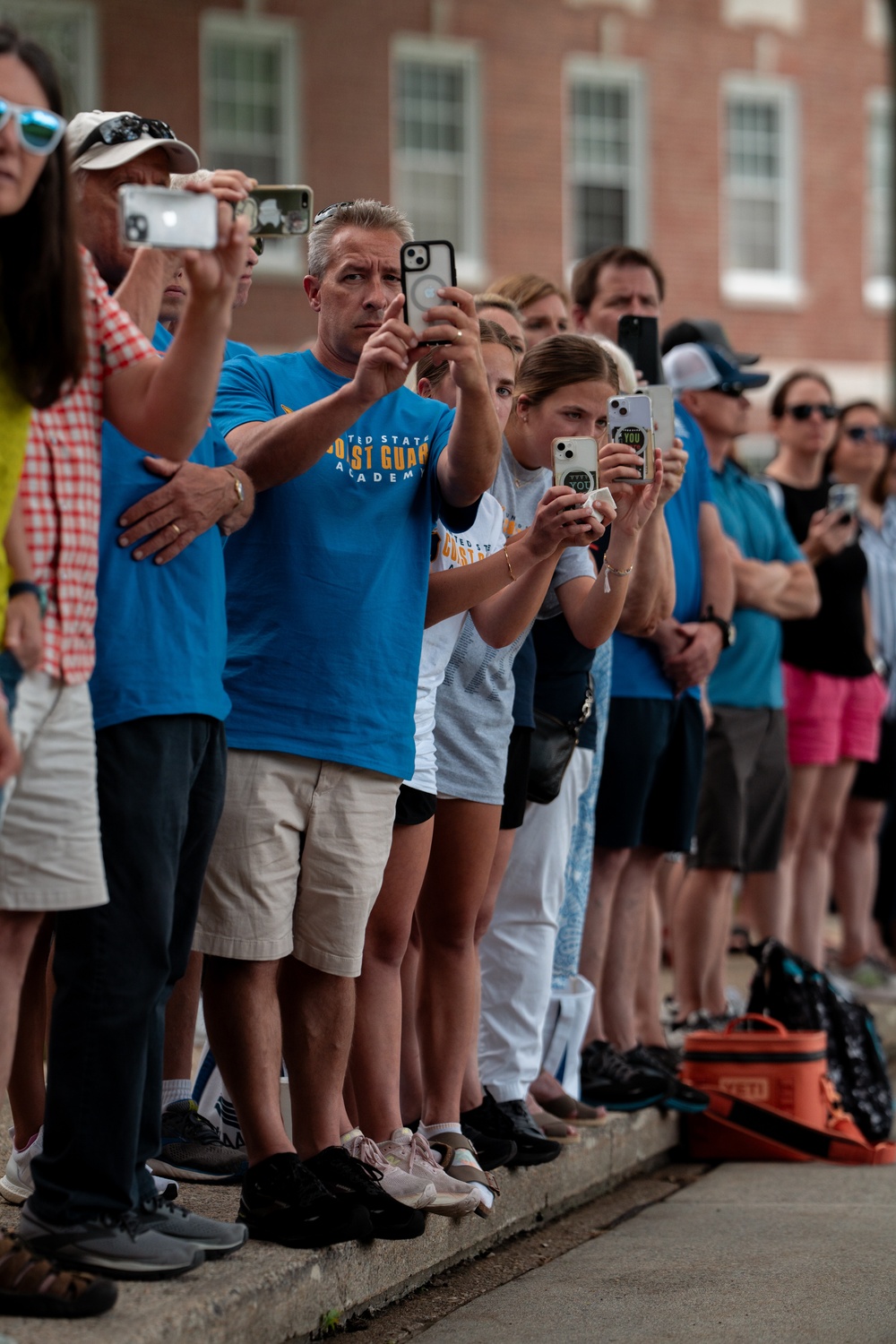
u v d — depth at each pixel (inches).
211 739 370.9
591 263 707.4
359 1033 442.3
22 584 320.2
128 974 352.2
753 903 802.2
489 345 520.7
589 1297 439.2
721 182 1899.6
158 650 356.8
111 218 383.9
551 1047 562.6
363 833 406.9
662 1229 521.3
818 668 815.7
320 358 434.3
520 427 518.3
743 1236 511.2
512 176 1795.0
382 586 410.6
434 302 382.6
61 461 332.5
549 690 518.0
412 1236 414.9
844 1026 685.9
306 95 1679.4
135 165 383.9
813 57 1941.4
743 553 739.4
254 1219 397.1
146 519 356.8
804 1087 645.3
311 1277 385.7
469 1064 504.4
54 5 1550.2
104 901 338.0
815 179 1951.3
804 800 812.0
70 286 313.0
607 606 498.6
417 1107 495.5
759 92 1929.1
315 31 1680.6
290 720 398.6
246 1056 398.0
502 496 521.3
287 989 418.6
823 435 850.8
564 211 1820.9
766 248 1942.7
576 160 1839.3
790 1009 681.6
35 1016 411.5
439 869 468.4
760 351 1925.4
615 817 601.3
